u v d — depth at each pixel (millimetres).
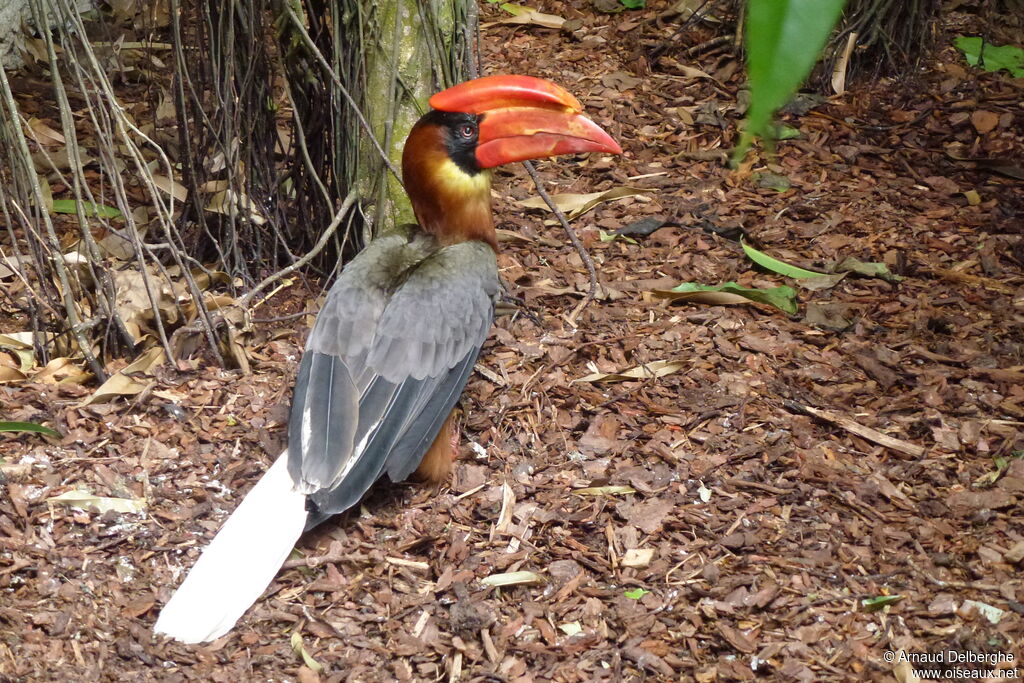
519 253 5426
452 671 3188
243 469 3928
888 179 6109
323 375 3580
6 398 4207
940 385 4441
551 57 7312
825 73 6949
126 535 3596
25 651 3154
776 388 4445
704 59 7281
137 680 3086
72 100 6379
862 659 3182
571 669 3195
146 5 6762
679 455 4066
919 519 3736
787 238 5578
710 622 3344
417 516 3787
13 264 4992
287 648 3250
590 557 3613
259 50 4691
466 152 3922
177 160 5699
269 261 5070
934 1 7086
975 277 5199
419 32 4484
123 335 4457
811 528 3705
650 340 4746
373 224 4711
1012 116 6582
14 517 3621
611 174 6164
